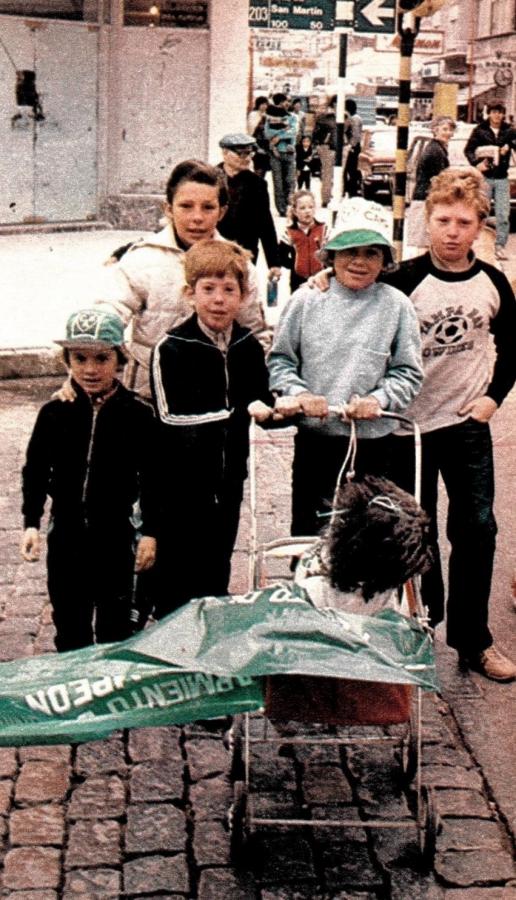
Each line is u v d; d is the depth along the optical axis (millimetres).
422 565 3613
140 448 4598
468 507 5035
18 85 17906
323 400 4266
